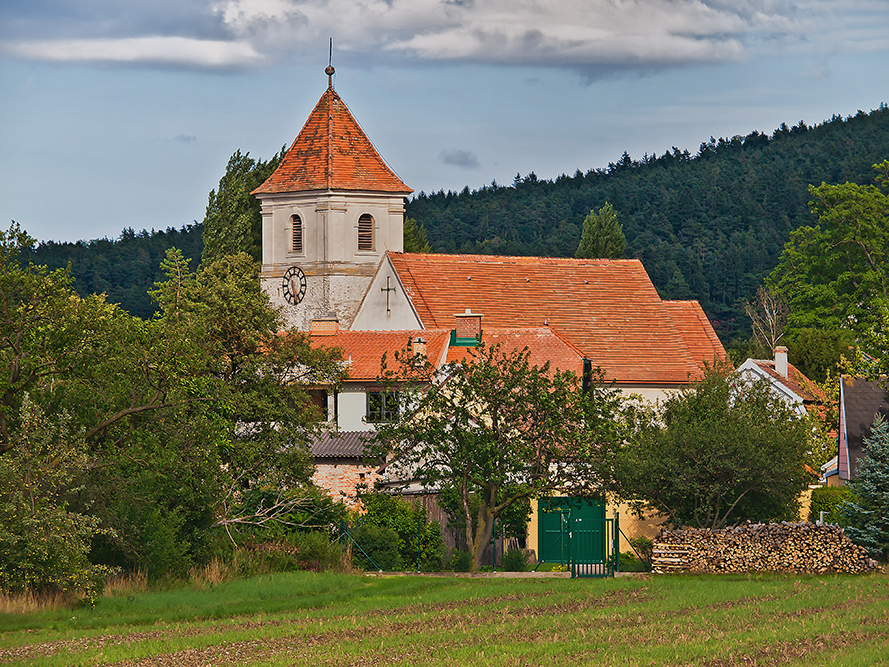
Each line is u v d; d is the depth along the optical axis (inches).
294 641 3383.4
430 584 4690.0
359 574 4985.2
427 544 5423.2
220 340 6131.9
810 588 4525.1
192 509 4872.0
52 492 4082.2
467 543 5339.6
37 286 4542.3
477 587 4601.4
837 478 6830.7
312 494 5482.3
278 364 5974.4
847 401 6624.0
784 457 5467.5
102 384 4672.7
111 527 4274.1
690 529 5310.0
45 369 4596.5
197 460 4790.8
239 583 4517.7
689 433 5447.8
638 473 5393.7
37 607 3927.2
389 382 5595.5
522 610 3961.6
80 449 4217.5
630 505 5713.6
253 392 5679.1
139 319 4847.4
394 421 5506.9
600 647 3228.3
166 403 4704.7
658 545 5251.0
